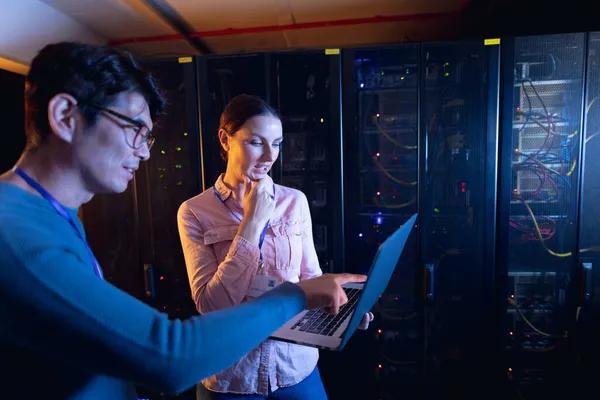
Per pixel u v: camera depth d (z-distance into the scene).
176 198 2.10
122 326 0.47
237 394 1.17
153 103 0.64
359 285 1.20
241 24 2.71
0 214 0.48
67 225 0.57
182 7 2.40
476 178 1.92
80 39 2.61
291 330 0.93
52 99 0.52
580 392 1.94
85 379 0.58
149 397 2.11
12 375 0.52
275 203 1.23
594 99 1.85
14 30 2.11
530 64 1.86
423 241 1.98
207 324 0.52
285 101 2.01
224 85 2.03
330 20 2.66
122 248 2.14
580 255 1.90
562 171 1.89
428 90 1.94
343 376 2.08
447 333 2.01
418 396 2.05
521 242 1.95
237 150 1.13
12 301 0.45
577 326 1.92
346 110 1.97
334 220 2.03
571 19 2.57
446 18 2.59
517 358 1.98
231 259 1.02
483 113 1.89
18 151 2.49
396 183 2.00
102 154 0.56
